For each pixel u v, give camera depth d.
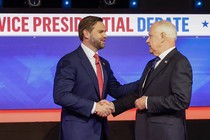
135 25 4.36
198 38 4.41
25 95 4.29
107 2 4.30
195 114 4.41
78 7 4.34
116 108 3.20
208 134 4.41
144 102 2.84
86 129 3.08
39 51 4.29
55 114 4.32
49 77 4.31
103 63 3.34
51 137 4.30
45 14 4.28
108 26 4.33
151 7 4.36
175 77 2.78
